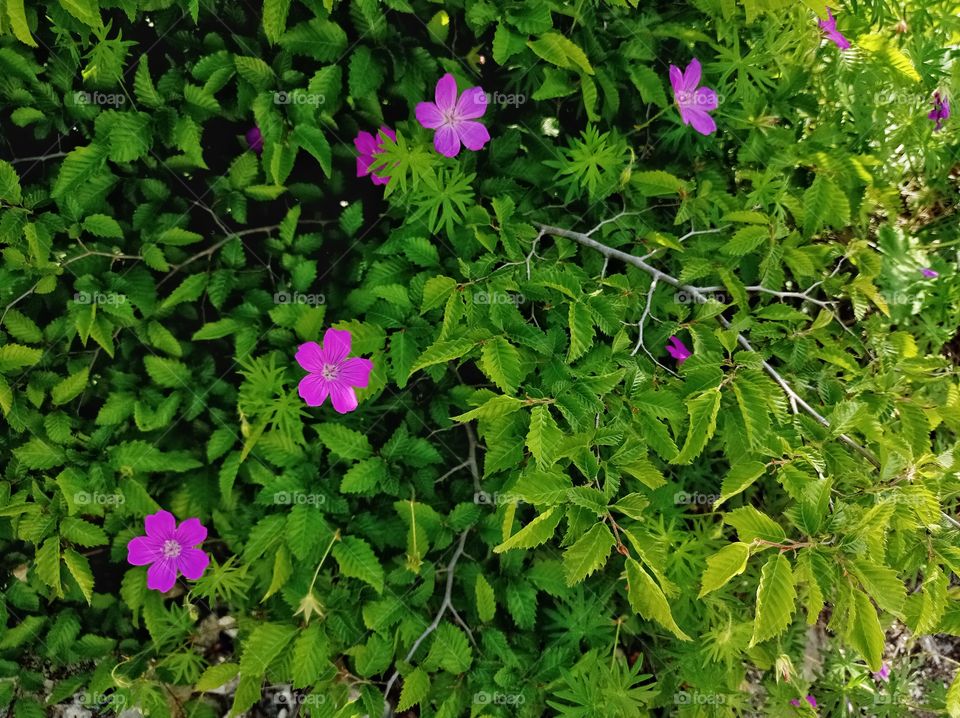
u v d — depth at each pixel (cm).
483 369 23
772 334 27
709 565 20
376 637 28
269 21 24
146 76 26
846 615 20
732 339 24
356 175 28
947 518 24
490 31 27
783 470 22
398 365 26
